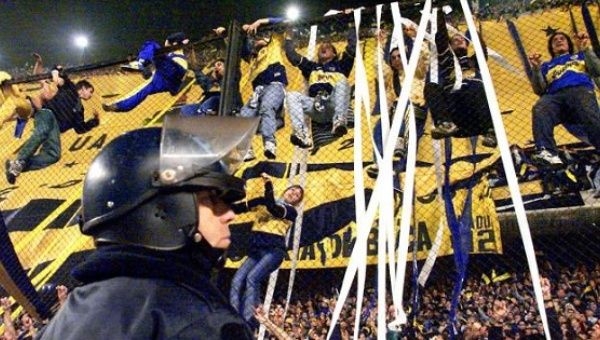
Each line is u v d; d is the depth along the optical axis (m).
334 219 7.29
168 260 1.17
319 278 7.27
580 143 7.13
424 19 3.06
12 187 8.91
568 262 7.02
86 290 1.14
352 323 6.73
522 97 7.53
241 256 7.20
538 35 7.61
